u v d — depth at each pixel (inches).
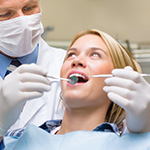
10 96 42.1
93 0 135.0
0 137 45.5
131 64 54.4
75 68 49.1
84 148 42.7
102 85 48.3
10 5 62.9
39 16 67.5
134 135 43.2
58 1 136.1
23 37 65.0
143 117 40.5
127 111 40.8
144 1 131.3
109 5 135.2
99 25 139.6
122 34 139.9
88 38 53.1
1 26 64.1
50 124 56.4
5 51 68.3
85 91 46.9
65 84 48.9
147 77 121.1
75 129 49.3
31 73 43.3
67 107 50.3
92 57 50.4
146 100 39.8
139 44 138.0
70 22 140.3
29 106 70.4
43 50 79.0
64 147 43.7
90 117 49.2
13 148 45.1
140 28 137.3
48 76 45.0
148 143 41.6
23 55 69.7
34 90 42.6
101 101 48.9
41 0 135.9
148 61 122.7
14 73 44.0
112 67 50.4
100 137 44.3
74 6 136.9
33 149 43.9
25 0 64.3
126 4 133.5
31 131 46.8
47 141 45.3
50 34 142.4
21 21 63.7
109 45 52.0
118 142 42.7
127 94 39.8
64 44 140.7
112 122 53.1
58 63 78.0
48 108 71.3
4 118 43.4
